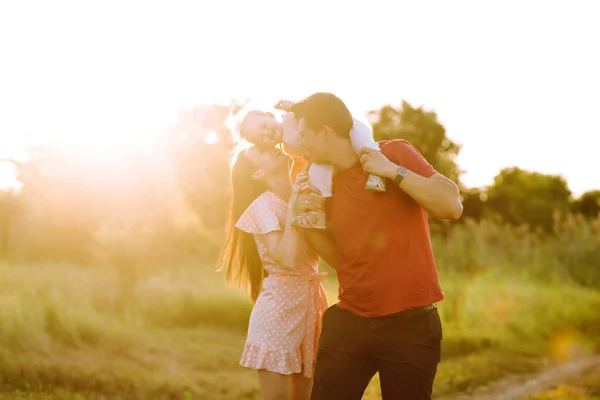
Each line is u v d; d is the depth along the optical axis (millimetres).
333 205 3492
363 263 3379
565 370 8812
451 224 22188
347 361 3461
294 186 3660
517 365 9039
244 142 4133
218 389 7633
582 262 16266
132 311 11586
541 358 9555
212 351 9648
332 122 3377
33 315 8883
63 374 7453
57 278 12305
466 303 12539
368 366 3498
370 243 3357
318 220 3498
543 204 46875
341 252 3502
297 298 3930
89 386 7328
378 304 3344
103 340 9164
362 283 3377
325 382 3504
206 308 12164
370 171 3279
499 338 10445
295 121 3529
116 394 7199
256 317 3947
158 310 11953
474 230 18406
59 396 6832
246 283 4258
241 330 11797
